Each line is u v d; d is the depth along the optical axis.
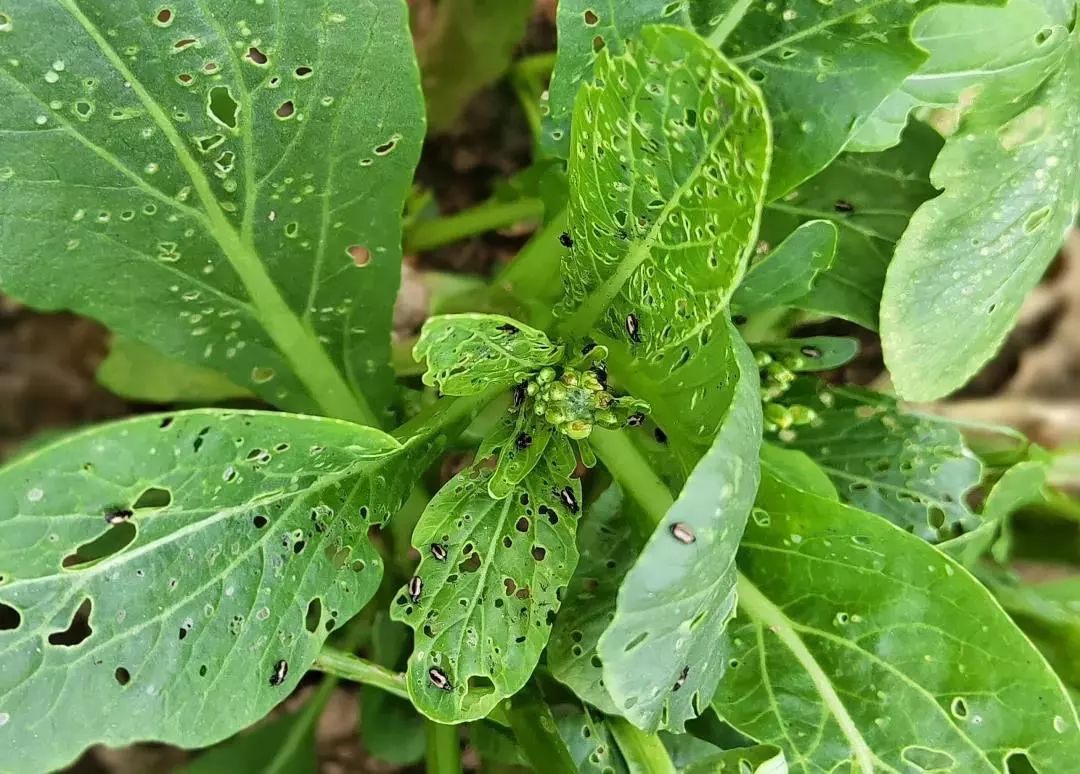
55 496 0.06
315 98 0.07
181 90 0.07
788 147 0.07
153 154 0.07
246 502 0.07
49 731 0.06
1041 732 0.07
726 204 0.06
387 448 0.07
